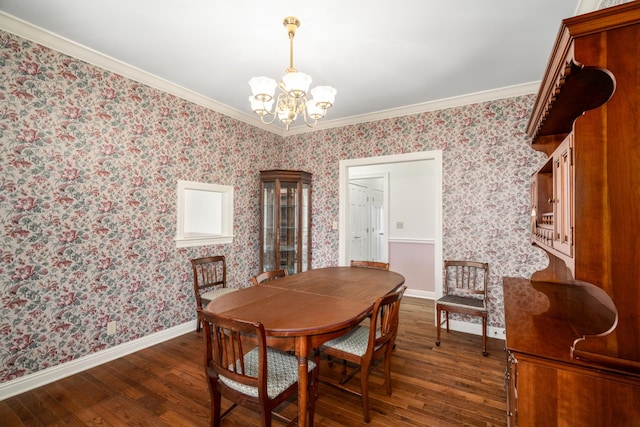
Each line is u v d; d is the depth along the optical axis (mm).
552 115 1645
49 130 2221
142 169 2793
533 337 1214
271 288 2242
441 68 2672
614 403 952
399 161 3697
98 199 2490
